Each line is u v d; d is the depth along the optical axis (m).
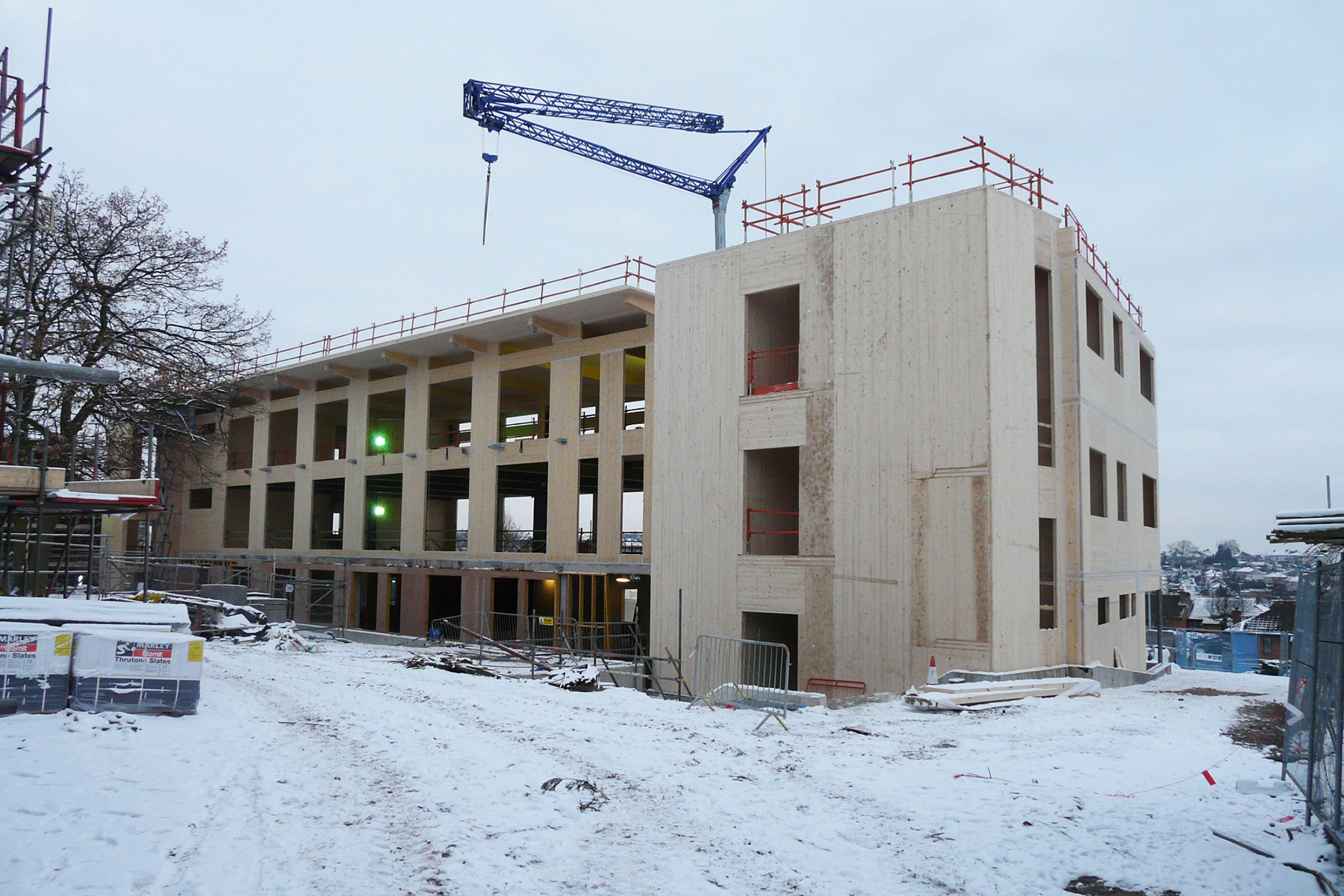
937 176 21.92
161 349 35.34
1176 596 94.94
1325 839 7.63
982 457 19.73
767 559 23.08
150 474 32.41
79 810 8.12
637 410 38.44
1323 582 7.86
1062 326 22.84
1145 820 8.42
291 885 6.60
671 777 10.23
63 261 33.19
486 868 7.09
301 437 46.41
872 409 21.61
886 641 20.75
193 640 13.07
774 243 24.02
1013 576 20.02
